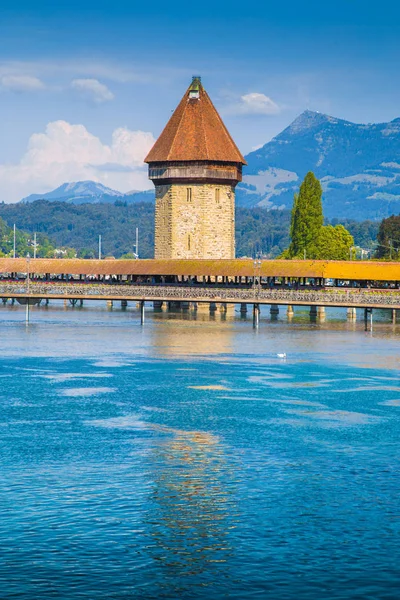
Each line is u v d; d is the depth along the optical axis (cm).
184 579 4038
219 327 14325
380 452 6019
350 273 15025
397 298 13450
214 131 17750
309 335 13025
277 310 17300
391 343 11962
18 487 5172
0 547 4325
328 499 5012
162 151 17738
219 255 17812
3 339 12250
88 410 7275
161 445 6159
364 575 4084
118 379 8794
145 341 12094
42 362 9912
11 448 6022
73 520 4666
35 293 14962
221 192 17750
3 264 17350
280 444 6222
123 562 4194
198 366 9688
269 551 4322
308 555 4278
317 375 9125
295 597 3888
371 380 8831
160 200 17938
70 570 4100
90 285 15325
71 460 5744
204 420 6944
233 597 3888
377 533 4541
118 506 4881
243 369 9494
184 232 17675
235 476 5438
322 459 5828
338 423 6881
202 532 4528
